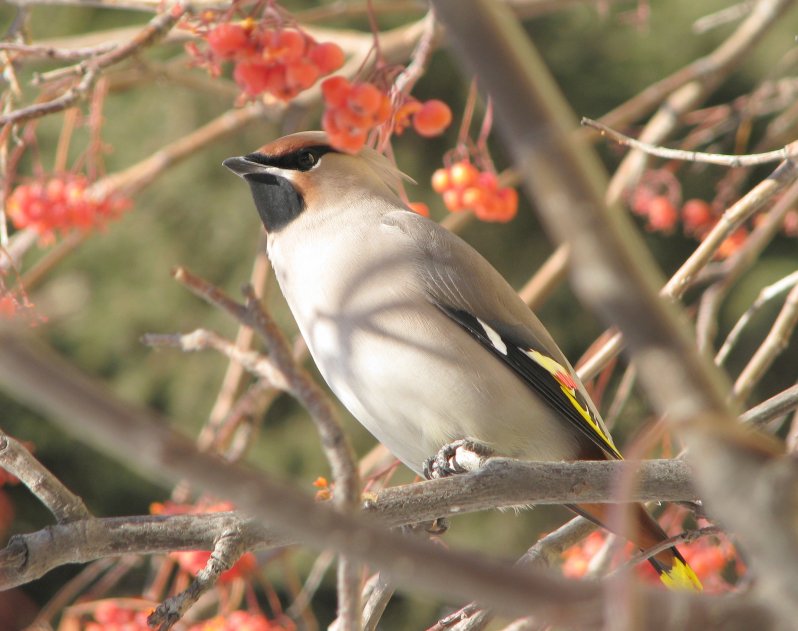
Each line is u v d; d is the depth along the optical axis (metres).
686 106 11.89
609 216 2.30
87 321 17.70
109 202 9.55
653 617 2.51
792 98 14.27
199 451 2.56
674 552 7.26
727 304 17.16
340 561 3.81
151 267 17.91
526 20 18.08
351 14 11.34
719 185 12.25
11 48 7.79
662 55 18.00
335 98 6.54
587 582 2.55
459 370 7.94
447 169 8.85
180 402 17.53
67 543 5.53
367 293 8.07
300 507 2.60
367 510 5.87
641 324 2.29
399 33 11.82
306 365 16.80
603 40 18.06
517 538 16.88
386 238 8.23
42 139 17.45
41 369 2.28
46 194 9.21
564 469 6.03
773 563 2.26
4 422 17.34
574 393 8.19
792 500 2.26
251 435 10.23
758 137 17.39
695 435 2.29
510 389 8.04
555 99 2.35
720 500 2.29
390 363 7.95
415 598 16.94
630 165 11.60
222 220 17.94
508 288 8.59
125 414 2.41
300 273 8.33
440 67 17.39
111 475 17.48
